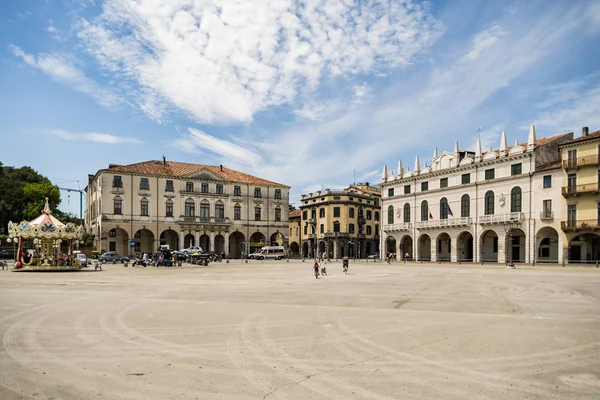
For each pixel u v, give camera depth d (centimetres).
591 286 2509
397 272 4069
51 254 4341
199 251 6831
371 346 982
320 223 9731
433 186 7025
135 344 993
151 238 7681
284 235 8881
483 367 822
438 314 1440
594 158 4912
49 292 2064
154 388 702
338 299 1861
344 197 9438
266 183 8794
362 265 5841
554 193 5300
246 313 1442
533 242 5478
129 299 1814
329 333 1120
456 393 683
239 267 5038
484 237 6391
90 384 721
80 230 4194
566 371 798
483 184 6175
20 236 3872
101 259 6022
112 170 7219
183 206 7850
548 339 1054
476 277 3328
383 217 8081
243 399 655
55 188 7238
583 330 1166
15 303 1658
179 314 1415
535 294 2084
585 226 4938
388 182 7919
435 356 898
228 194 8350
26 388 702
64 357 883
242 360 863
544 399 659
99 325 1217
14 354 905
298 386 713
